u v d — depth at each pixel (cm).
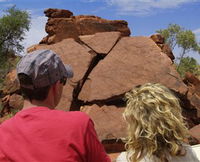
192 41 3259
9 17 3291
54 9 1433
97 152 172
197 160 182
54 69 184
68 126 170
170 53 1191
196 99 968
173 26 3381
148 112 182
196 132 838
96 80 966
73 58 1062
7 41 3306
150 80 932
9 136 175
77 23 1409
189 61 3222
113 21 1473
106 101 919
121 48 1057
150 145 179
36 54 184
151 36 1223
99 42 1105
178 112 185
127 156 188
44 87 182
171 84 918
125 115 190
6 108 1235
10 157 169
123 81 947
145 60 991
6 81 1325
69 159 165
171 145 177
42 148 166
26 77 180
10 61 3141
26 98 186
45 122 173
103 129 813
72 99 950
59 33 1382
